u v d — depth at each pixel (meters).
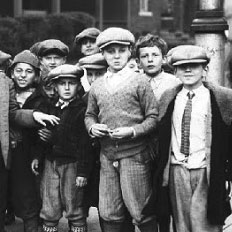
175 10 29.12
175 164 4.46
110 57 4.63
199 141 4.39
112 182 4.63
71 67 4.88
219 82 7.27
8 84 4.84
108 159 4.62
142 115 4.59
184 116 4.42
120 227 4.71
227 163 4.47
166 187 4.48
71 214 4.93
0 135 4.75
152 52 4.94
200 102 4.41
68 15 18.17
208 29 7.24
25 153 5.00
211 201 4.32
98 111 4.70
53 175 4.93
